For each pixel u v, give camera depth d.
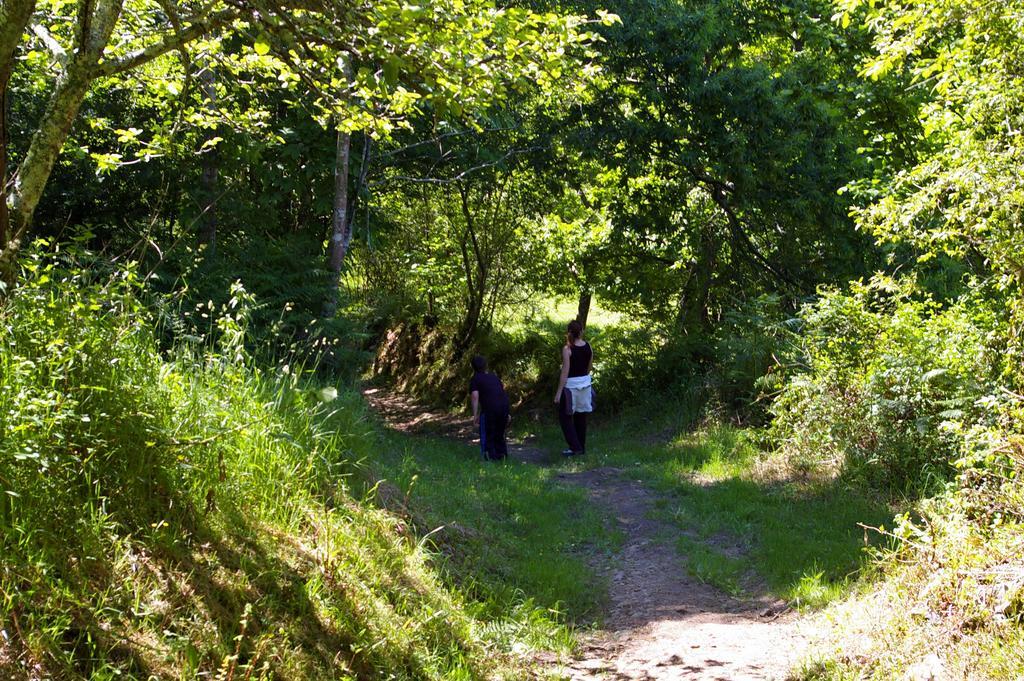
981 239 7.27
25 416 3.42
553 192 17.61
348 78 7.70
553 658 5.02
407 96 6.51
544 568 6.50
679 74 15.34
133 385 4.38
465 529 6.94
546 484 10.03
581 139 15.70
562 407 12.70
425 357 22.86
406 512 6.46
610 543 7.61
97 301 4.59
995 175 6.96
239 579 4.09
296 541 4.77
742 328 13.45
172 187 11.91
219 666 3.47
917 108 15.29
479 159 15.15
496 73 5.65
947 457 7.48
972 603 4.19
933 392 7.96
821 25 16.14
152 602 3.59
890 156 15.68
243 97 11.22
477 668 4.58
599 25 14.47
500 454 12.25
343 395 7.43
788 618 5.48
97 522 3.72
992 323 7.65
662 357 15.88
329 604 4.35
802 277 16.97
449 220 21.05
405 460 8.99
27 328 4.08
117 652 3.25
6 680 2.82
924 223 8.58
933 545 4.80
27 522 3.40
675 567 6.88
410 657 4.33
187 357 5.43
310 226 13.60
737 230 17.12
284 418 5.68
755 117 15.20
